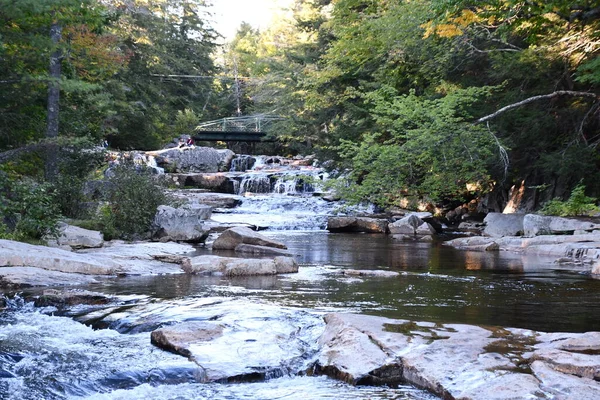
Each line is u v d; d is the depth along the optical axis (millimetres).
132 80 50375
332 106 34219
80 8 19047
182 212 18484
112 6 47094
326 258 15883
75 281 10812
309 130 46438
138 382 5949
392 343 6422
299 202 31453
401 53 25953
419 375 5734
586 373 5434
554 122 22375
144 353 6672
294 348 6734
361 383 5855
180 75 63219
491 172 24562
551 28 21531
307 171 38938
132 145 49656
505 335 6738
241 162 45531
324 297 9734
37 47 17906
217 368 6105
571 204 20672
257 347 6691
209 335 7043
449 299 9641
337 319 7375
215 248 17062
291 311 8391
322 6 43094
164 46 58812
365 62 29938
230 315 8055
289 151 60688
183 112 63844
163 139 54812
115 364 6301
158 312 8305
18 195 14336
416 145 19047
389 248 18672
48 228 14289
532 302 9422
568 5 17391
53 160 19797
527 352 6078
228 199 31797
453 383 5434
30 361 6410
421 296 9914
